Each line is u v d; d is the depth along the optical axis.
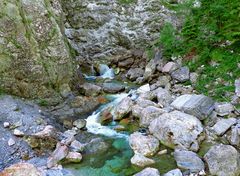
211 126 5.74
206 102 6.09
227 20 7.33
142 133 5.78
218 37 7.38
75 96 7.16
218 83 6.69
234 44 7.18
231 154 4.68
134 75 8.36
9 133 5.58
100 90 7.55
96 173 4.92
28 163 4.98
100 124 6.33
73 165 5.13
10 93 6.48
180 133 5.29
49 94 6.79
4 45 6.38
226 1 7.27
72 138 5.68
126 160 5.18
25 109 6.22
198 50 7.64
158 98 6.71
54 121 6.26
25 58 6.55
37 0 6.74
